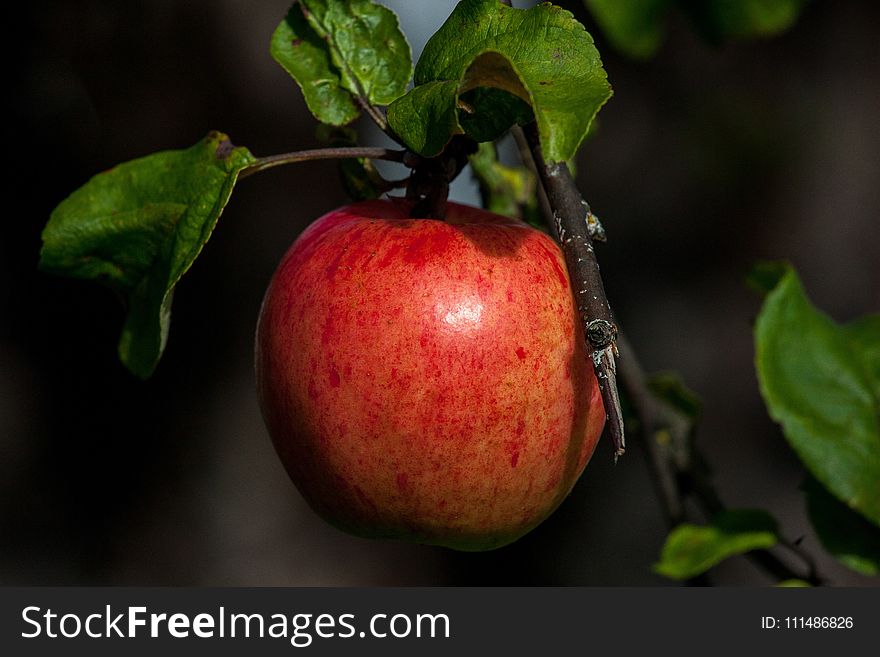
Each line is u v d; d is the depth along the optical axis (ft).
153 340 2.71
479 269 2.62
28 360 4.72
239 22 4.26
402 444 2.62
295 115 4.49
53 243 2.71
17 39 3.90
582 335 2.65
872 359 2.93
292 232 4.68
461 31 2.58
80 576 4.74
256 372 2.72
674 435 3.15
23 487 4.71
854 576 4.74
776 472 5.15
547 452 2.65
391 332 2.61
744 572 5.13
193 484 4.81
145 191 2.70
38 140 4.18
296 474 2.70
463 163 2.68
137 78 4.11
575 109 2.50
